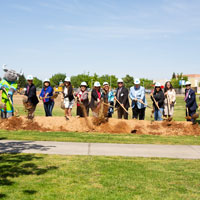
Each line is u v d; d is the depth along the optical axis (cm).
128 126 1045
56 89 5581
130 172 539
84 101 1117
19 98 3322
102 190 446
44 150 707
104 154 686
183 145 820
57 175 511
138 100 1130
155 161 630
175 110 2192
